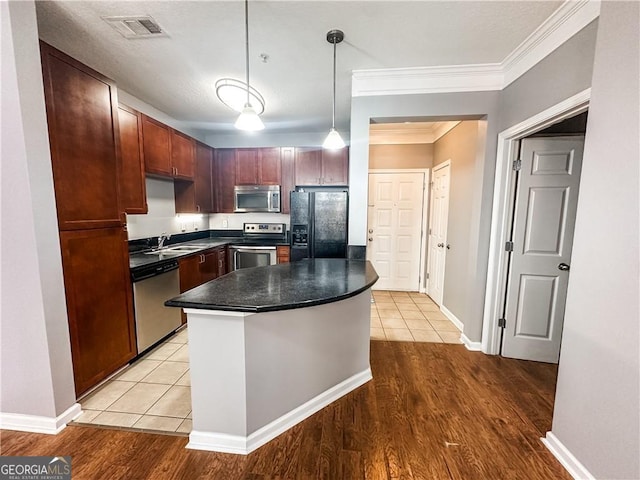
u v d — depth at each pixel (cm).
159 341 280
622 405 122
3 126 152
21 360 169
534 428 177
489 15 178
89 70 197
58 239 172
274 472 147
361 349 221
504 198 253
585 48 167
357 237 280
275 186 451
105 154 212
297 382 178
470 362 257
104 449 160
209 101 323
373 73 254
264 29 193
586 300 140
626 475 121
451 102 258
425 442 166
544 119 200
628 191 120
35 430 173
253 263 428
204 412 159
